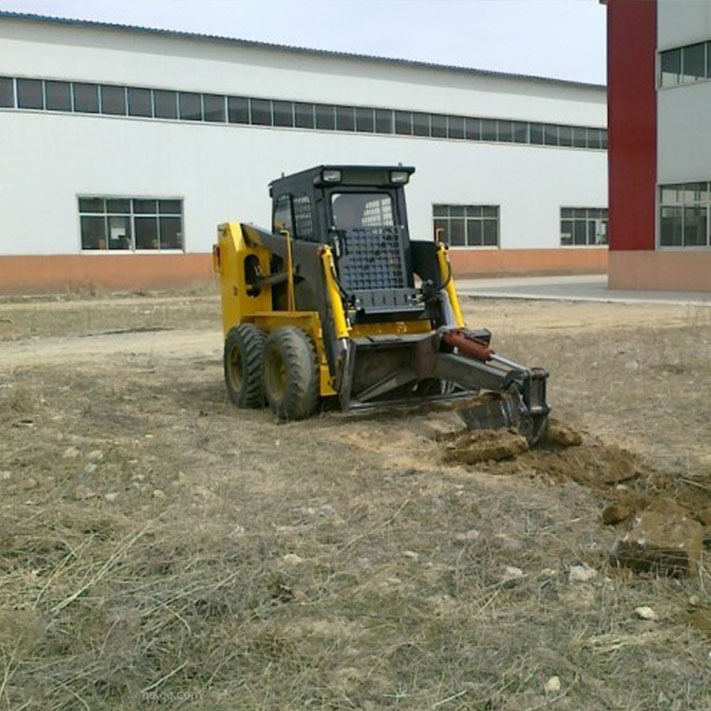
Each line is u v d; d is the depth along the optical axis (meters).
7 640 4.10
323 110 35.88
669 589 4.59
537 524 5.55
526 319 19.14
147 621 4.29
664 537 4.87
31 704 3.64
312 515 5.79
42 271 29.91
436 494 6.14
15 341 17.11
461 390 9.00
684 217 25.58
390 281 8.99
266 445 7.74
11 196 29.22
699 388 9.88
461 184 40.28
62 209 30.17
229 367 9.85
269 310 9.69
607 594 4.53
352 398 8.55
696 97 24.70
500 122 41.31
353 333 8.64
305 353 8.49
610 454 6.86
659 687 3.70
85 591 4.64
